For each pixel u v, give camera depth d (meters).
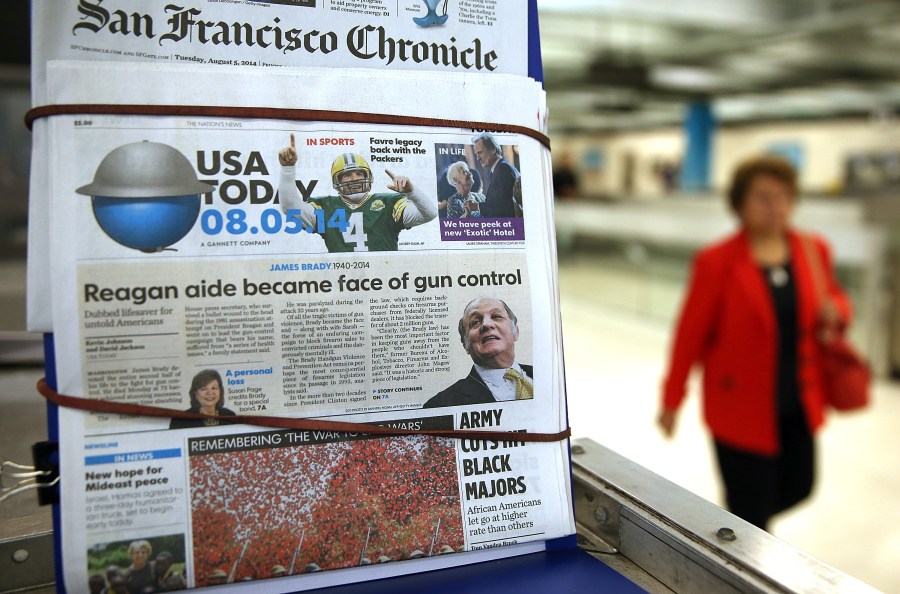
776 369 1.75
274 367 0.54
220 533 0.53
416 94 0.59
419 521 0.57
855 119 14.05
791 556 0.57
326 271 0.56
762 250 1.80
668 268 6.09
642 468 0.75
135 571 0.51
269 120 0.55
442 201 0.59
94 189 0.52
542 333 0.62
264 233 0.55
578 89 10.28
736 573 0.55
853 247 4.43
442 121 0.59
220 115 0.54
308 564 0.54
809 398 1.77
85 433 0.51
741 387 1.79
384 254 0.58
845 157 14.41
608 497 0.70
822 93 10.62
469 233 0.60
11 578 0.63
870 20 5.64
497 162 0.61
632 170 18.84
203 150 0.54
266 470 0.54
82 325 0.51
